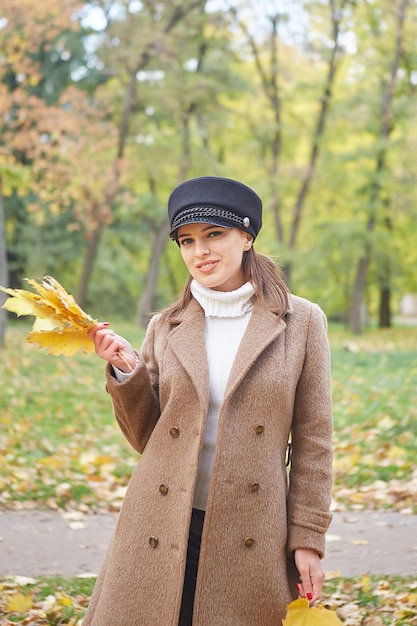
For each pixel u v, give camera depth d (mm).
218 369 2547
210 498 2414
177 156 28781
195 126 31281
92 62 28812
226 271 2600
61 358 16547
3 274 17062
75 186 23250
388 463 7926
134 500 2535
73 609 4258
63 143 22000
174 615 2389
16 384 13102
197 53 28812
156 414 2645
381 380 13938
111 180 24672
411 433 8945
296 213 30688
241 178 32219
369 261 33031
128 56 24969
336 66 29688
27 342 2432
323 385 2572
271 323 2549
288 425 2535
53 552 5418
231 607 2391
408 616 4055
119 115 28844
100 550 5520
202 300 2637
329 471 2520
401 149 29109
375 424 9727
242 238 2629
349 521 6188
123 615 2449
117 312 38531
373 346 24672
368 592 4465
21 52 19453
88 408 12000
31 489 6918
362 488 7246
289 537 2467
